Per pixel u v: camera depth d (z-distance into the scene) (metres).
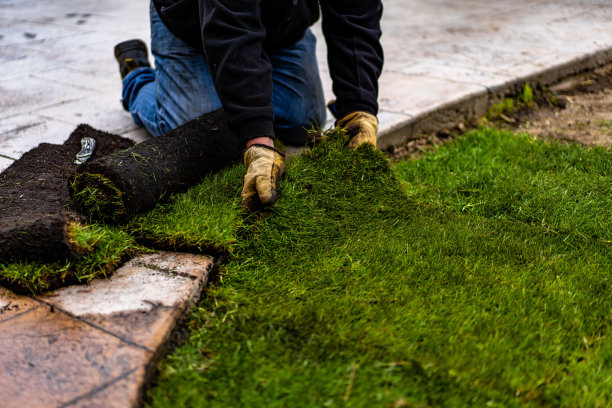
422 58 4.25
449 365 1.44
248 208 2.05
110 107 3.35
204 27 2.00
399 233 2.07
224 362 1.46
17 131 2.94
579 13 5.55
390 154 3.02
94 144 2.65
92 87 3.72
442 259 1.92
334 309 1.65
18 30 5.46
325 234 2.05
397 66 4.06
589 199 2.37
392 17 5.68
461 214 2.33
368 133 2.36
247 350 1.50
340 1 2.36
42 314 1.61
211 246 1.91
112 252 1.83
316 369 1.42
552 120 3.56
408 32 5.05
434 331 1.56
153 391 1.38
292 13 2.31
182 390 1.37
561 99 3.89
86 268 1.76
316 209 2.13
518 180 2.56
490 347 1.51
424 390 1.36
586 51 4.30
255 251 1.97
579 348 1.55
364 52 2.40
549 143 3.10
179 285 1.74
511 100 3.69
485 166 2.76
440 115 3.28
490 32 4.95
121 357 1.43
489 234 2.11
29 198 2.04
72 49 4.71
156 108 2.82
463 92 3.45
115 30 5.42
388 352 1.47
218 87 2.03
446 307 1.67
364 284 1.78
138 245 1.97
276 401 1.32
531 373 1.43
